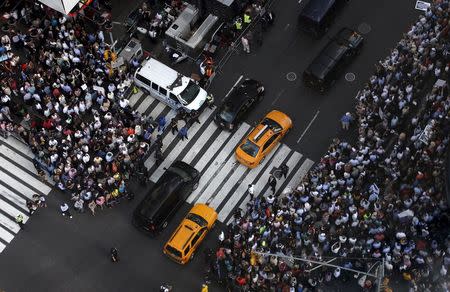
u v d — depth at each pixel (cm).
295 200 5894
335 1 6594
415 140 5972
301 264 5681
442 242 5644
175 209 5981
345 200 5806
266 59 6650
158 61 6462
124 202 6109
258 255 5662
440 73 6291
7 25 6750
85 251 5944
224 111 6275
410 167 5891
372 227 5744
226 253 5741
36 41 6594
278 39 6731
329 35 6725
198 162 6253
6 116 6291
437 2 6475
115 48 6650
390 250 5675
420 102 6194
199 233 5822
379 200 5844
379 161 5997
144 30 6762
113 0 6900
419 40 6375
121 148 6066
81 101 6350
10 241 5991
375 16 6781
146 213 5853
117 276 5853
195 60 6669
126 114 6294
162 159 6247
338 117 6359
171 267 5866
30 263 5906
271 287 5597
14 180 6216
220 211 6056
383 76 6322
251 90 6341
